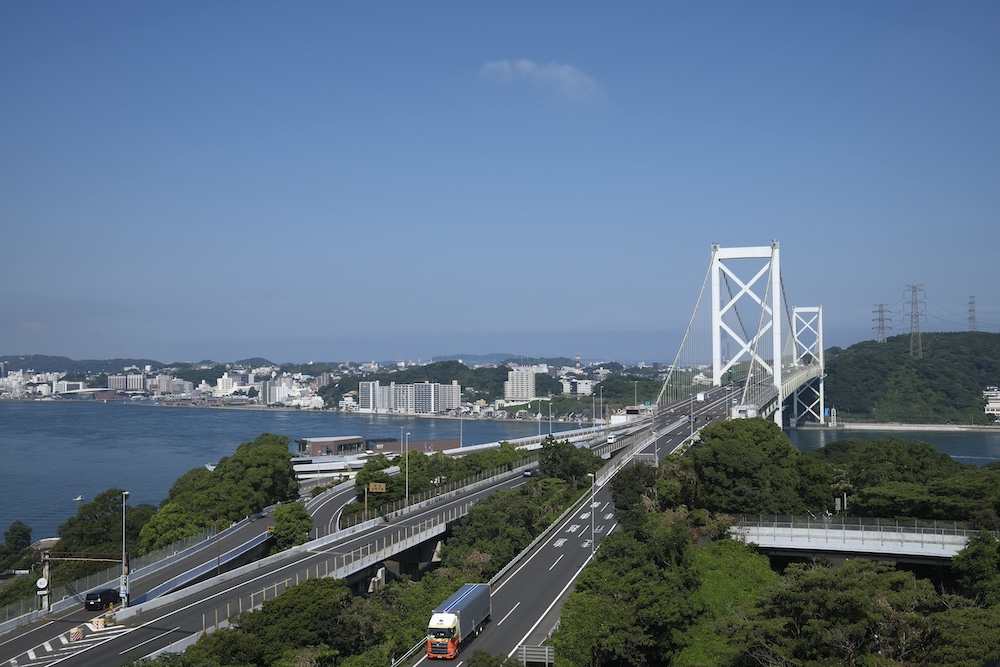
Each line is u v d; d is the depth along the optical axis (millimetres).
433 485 160000
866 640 63406
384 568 119000
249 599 88750
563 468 158875
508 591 95312
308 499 174125
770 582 93938
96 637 77062
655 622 76250
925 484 122375
